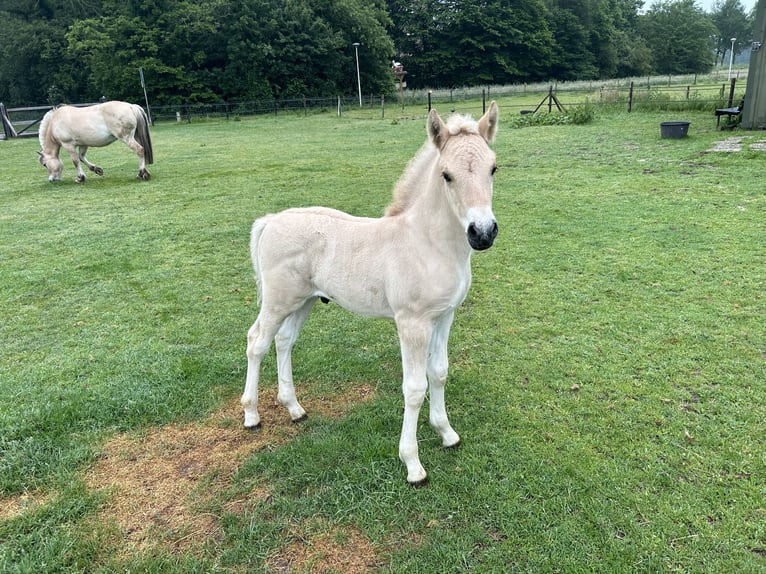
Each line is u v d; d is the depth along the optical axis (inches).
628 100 808.9
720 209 291.9
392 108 1348.4
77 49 1457.9
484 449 125.8
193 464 126.4
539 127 706.2
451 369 161.9
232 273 254.7
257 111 1395.2
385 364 168.7
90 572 97.4
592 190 358.6
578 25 2303.2
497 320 191.3
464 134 100.3
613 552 95.7
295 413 141.3
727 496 106.6
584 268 231.6
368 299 116.6
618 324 181.8
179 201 400.2
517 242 269.3
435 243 105.4
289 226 125.3
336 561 97.8
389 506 109.9
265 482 119.0
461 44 2153.1
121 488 118.4
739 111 533.6
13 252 290.0
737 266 218.8
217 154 644.1
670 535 98.5
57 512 110.9
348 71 1775.3
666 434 126.4
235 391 157.3
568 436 128.4
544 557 95.5
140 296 230.1
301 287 126.0
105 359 175.5
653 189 346.0
